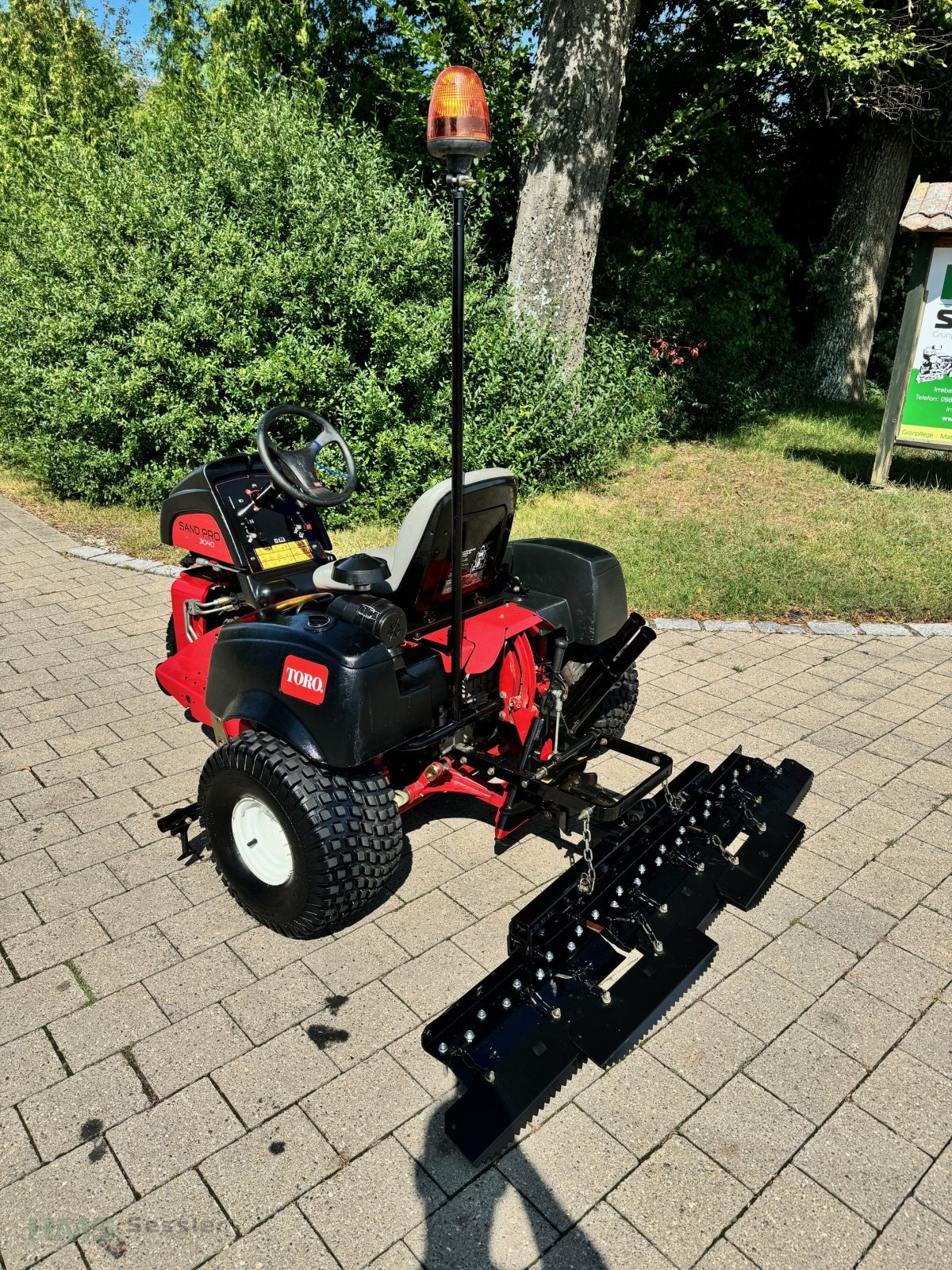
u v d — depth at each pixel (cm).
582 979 249
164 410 799
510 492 317
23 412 876
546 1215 212
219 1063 253
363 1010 271
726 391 1211
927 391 841
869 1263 201
